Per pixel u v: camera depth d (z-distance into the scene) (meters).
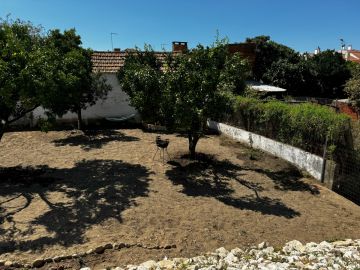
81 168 12.96
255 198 10.69
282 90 31.48
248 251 7.38
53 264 6.87
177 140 17.64
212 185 11.62
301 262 6.43
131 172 12.59
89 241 7.77
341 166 11.60
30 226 8.41
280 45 39.69
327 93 40.28
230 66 12.77
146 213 9.29
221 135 19.19
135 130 20.20
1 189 10.76
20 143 16.48
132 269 6.47
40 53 11.61
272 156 15.10
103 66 21.84
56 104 13.99
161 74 13.50
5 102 10.66
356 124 11.20
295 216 9.52
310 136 12.99
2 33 11.38
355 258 6.50
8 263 6.75
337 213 9.85
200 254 7.38
